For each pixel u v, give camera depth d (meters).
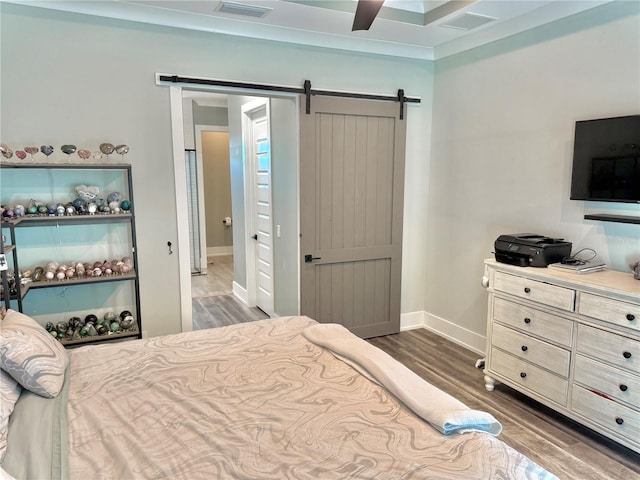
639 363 2.24
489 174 3.65
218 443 1.47
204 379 1.94
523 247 2.90
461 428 1.56
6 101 2.81
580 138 2.80
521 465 1.38
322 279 3.95
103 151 2.96
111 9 2.98
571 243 2.95
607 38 2.73
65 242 3.10
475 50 3.70
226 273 7.17
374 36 3.68
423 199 4.36
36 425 1.53
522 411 2.92
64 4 2.86
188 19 3.19
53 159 2.96
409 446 1.46
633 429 2.29
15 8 2.77
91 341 3.04
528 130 3.29
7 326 1.87
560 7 2.95
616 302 2.31
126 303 3.32
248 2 2.93
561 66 3.02
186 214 3.39
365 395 1.80
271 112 4.29
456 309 4.12
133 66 3.11
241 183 5.16
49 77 2.90
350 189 3.94
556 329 2.65
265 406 1.71
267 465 1.36
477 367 3.60
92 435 1.52
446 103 4.06
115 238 3.23
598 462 2.39
